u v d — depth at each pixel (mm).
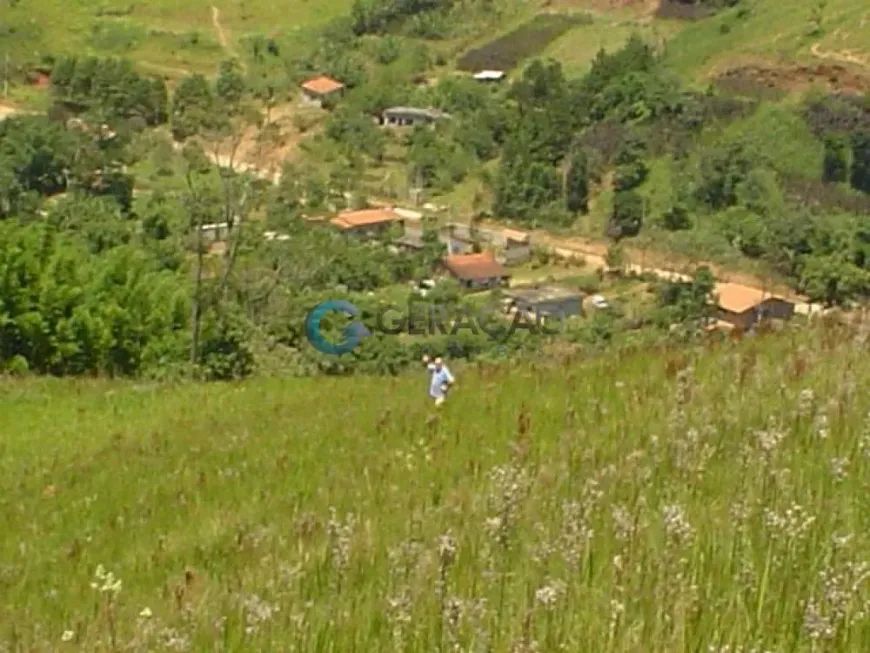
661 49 142125
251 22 176625
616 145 115438
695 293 72312
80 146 111125
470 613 4855
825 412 7469
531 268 95625
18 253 38062
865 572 4691
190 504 12602
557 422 10984
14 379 34156
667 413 9117
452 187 118750
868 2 130125
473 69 154125
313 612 5480
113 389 31344
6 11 168625
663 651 4309
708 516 5777
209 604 6246
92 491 15164
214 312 41125
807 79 121312
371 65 158750
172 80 154500
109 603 6922
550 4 168375
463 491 8086
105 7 174125
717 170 106562
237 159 125000
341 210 107812
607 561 5324
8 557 11516
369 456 12188
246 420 20672
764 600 4633
